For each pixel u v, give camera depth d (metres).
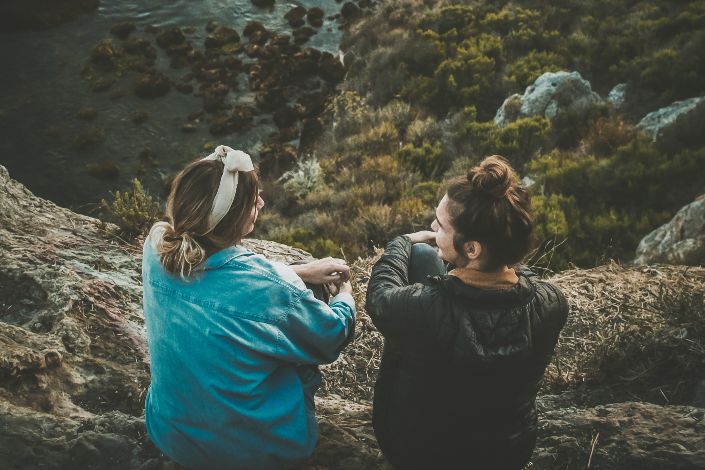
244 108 19.58
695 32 16.30
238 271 2.08
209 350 2.04
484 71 17.44
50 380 2.89
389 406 2.24
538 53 17.80
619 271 4.61
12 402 2.67
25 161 18.16
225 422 2.07
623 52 17.06
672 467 2.45
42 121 19.31
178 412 2.10
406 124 16.78
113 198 17.22
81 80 20.72
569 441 2.59
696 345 3.57
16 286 3.61
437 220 1.93
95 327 3.38
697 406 3.28
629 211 11.16
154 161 18.30
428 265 2.42
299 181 15.74
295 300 2.11
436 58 18.80
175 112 19.67
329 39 22.59
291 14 23.34
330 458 2.47
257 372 2.09
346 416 2.97
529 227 1.82
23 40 22.20
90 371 3.04
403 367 2.04
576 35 18.09
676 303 3.99
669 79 15.23
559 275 4.72
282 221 14.45
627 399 3.42
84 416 2.74
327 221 13.15
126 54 21.61
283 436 2.14
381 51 19.94
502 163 1.84
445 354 1.89
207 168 2.03
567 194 11.75
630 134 13.17
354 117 17.62
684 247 7.81
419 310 1.91
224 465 2.12
